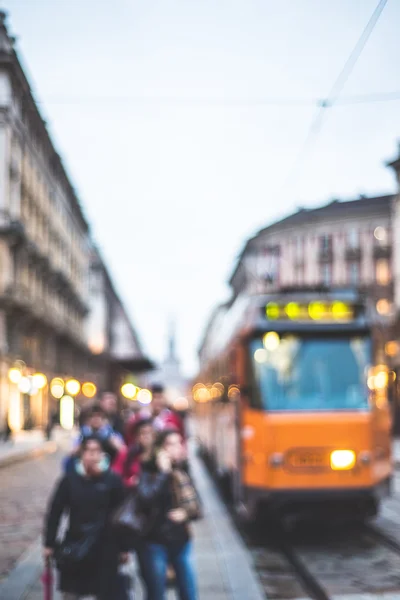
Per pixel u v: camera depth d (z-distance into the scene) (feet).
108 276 246.27
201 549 28.58
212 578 23.57
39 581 23.79
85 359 200.44
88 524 15.88
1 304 115.34
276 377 30.58
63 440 117.08
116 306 294.46
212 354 53.06
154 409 27.02
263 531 33.76
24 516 38.60
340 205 191.72
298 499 29.09
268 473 29.45
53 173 157.28
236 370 33.58
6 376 117.08
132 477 21.03
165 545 16.34
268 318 31.22
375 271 179.52
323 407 29.96
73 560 15.60
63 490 16.14
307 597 21.99
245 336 31.78
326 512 30.42
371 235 180.24
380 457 30.58
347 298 31.53
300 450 29.45
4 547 30.17
